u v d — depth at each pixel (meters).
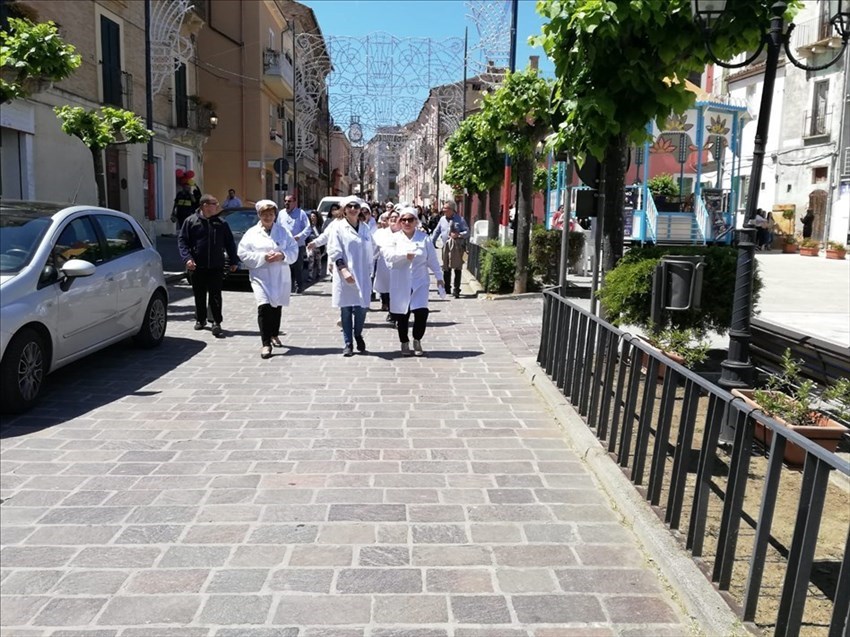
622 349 5.20
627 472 4.87
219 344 9.79
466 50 24.81
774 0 5.69
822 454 2.62
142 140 14.07
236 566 3.73
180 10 25.39
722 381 5.54
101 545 3.95
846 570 2.58
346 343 9.05
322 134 58.28
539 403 6.94
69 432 5.87
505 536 4.10
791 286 16.42
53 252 7.01
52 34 9.84
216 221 10.37
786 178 33.66
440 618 3.29
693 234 20.91
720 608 3.19
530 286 15.65
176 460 5.25
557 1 6.15
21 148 18.14
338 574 3.66
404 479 4.93
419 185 58.69
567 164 8.04
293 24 32.44
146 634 3.15
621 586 3.58
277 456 5.36
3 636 3.13
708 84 40.22
